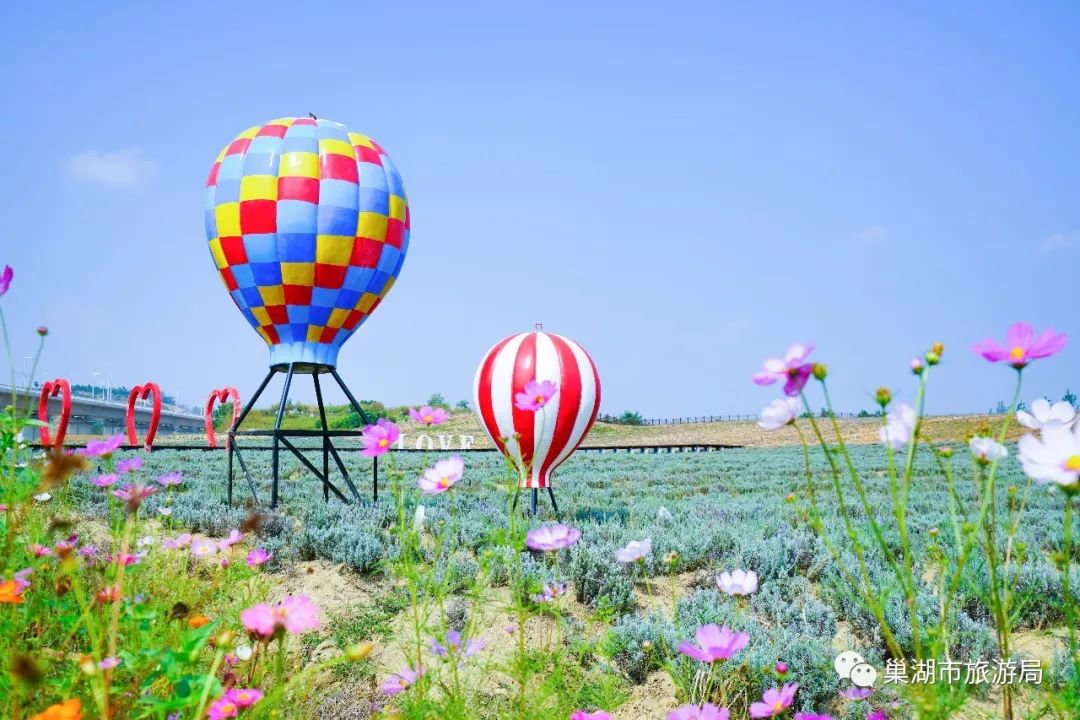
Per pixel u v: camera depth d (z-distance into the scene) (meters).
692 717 2.52
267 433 10.77
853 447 37.81
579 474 21.86
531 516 9.33
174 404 66.00
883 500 12.95
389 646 5.17
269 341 11.00
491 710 3.84
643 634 4.96
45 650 2.45
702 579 7.22
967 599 5.63
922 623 5.16
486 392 9.53
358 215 10.48
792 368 2.09
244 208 10.15
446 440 40.75
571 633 5.27
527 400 3.35
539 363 9.29
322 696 4.46
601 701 3.68
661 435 69.62
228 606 3.72
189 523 8.69
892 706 3.97
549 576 6.36
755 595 6.31
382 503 10.65
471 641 3.18
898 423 2.10
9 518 2.77
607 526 9.09
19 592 2.57
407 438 42.16
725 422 76.50
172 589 3.60
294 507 11.05
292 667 4.69
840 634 5.66
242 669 2.75
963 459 22.84
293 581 7.05
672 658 4.76
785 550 7.42
